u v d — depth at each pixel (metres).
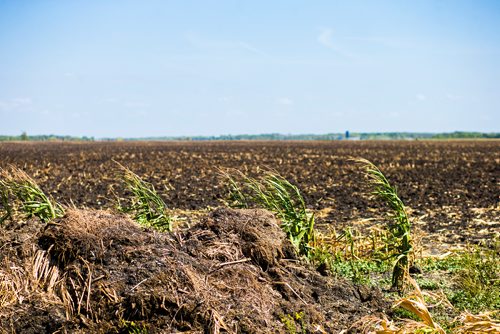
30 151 58.97
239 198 10.25
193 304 6.18
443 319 7.05
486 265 8.64
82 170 29.62
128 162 37.00
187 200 17.50
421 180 24.09
